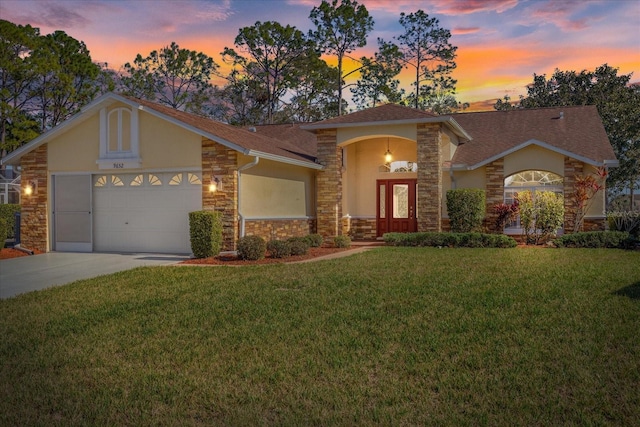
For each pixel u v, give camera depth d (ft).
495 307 23.54
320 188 61.31
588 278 30.25
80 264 43.86
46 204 54.44
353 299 25.85
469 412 13.15
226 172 47.75
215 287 30.19
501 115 73.72
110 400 14.34
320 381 15.52
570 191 55.72
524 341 18.47
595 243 49.90
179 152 49.42
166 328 21.54
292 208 58.85
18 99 113.39
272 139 69.46
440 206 57.41
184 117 51.70
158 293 29.12
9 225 65.87
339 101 130.52
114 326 21.99
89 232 53.31
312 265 38.78
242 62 135.13
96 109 51.98
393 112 60.13
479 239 51.85
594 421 12.50
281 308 24.38
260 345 18.94
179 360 17.52
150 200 51.26
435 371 16.05
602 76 109.50
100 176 53.42
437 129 56.65
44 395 14.75
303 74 132.26
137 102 49.93
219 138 47.06
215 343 19.31
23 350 18.92
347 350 18.20
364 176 67.62
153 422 13.03
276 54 133.90
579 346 17.71
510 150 57.47
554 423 12.48
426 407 13.57
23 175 55.52
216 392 14.79
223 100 144.46
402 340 19.06
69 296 29.07
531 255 43.19
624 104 102.06
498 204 58.39
